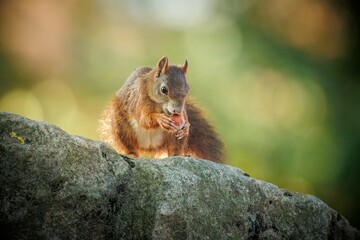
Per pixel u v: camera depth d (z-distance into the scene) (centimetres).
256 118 1722
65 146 547
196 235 565
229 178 607
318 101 1742
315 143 1670
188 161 598
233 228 592
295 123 1709
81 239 546
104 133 834
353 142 1664
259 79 1808
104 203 556
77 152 553
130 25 2270
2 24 2225
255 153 1673
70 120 2027
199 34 1972
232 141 1689
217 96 1789
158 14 2195
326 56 1844
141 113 791
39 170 532
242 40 1892
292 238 635
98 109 2050
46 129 544
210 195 584
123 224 554
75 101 2092
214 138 873
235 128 1711
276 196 636
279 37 1873
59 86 2173
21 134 534
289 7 1923
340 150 1661
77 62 2234
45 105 2088
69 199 542
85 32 2298
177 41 2042
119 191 565
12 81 2166
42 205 533
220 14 1980
